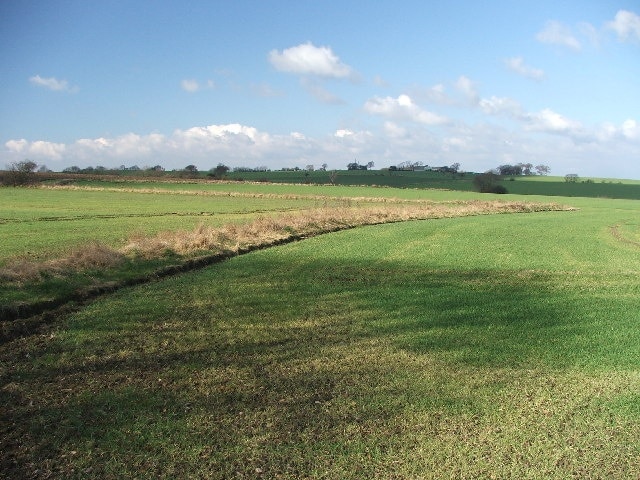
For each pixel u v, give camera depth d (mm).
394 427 7785
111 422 7809
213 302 15070
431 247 28703
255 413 8148
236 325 12891
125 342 11461
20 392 8875
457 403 8664
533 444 7375
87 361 10336
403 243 29906
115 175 132875
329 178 140750
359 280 18922
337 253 25156
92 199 67312
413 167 177375
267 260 22672
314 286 17625
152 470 6570
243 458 6875
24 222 36594
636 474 6703
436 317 14094
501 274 21328
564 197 116688
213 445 7184
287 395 8859
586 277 21500
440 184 137750
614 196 128500
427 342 11875
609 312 15172
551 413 8383
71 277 16031
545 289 18656
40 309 13570
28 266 15734
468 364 10547
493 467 6781
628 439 7590
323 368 10156
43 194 75875
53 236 27969
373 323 13344
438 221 46438
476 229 39938
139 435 7430
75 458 6840
